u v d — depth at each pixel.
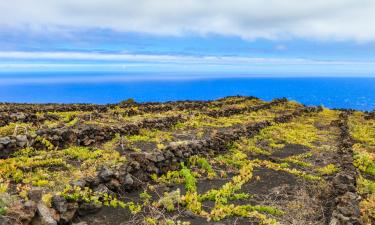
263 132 29.64
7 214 9.65
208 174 17.02
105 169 13.69
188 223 11.73
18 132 18.14
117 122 24.72
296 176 18.22
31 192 10.96
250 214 12.91
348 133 32.44
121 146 18.59
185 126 27.47
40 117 23.78
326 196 15.28
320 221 12.88
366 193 16.12
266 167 19.56
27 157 15.11
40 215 10.15
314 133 31.84
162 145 17.80
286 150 24.45
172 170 16.78
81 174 13.70
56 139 17.64
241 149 22.89
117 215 12.11
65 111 30.34
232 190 15.16
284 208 13.76
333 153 24.20
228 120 32.81
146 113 31.83
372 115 47.72
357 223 11.77
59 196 11.27
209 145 20.61
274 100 54.12
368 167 20.81
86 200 11.89
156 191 14.50
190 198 13.38
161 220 11.91
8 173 13.14
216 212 12.62
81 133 18.78
